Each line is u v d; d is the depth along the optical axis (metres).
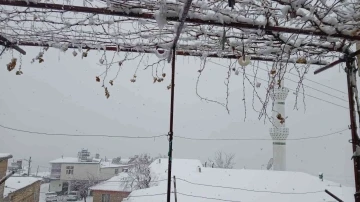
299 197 12.47
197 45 3.04
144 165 25.20
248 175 15.87
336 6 2.13
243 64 2.76
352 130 3.00
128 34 2.75
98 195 27.27
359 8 2.24
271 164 24.11
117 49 3.00
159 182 16.34
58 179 41.97
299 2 2.05
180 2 2.08
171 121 2.96
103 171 44.75
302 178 15.05
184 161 23.66
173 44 2.85
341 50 2.87
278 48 2.85
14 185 17.62
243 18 2.25
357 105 2.97
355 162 2.96
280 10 2.17
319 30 2.34
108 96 3.05
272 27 2.29
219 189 13.56
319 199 12.20
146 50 3.07
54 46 2.95
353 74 2.99
